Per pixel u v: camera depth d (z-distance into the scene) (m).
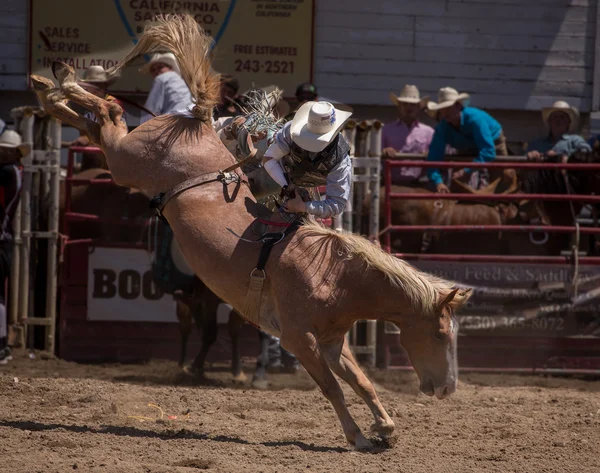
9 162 15.41
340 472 8.28
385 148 17.06
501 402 13.04
